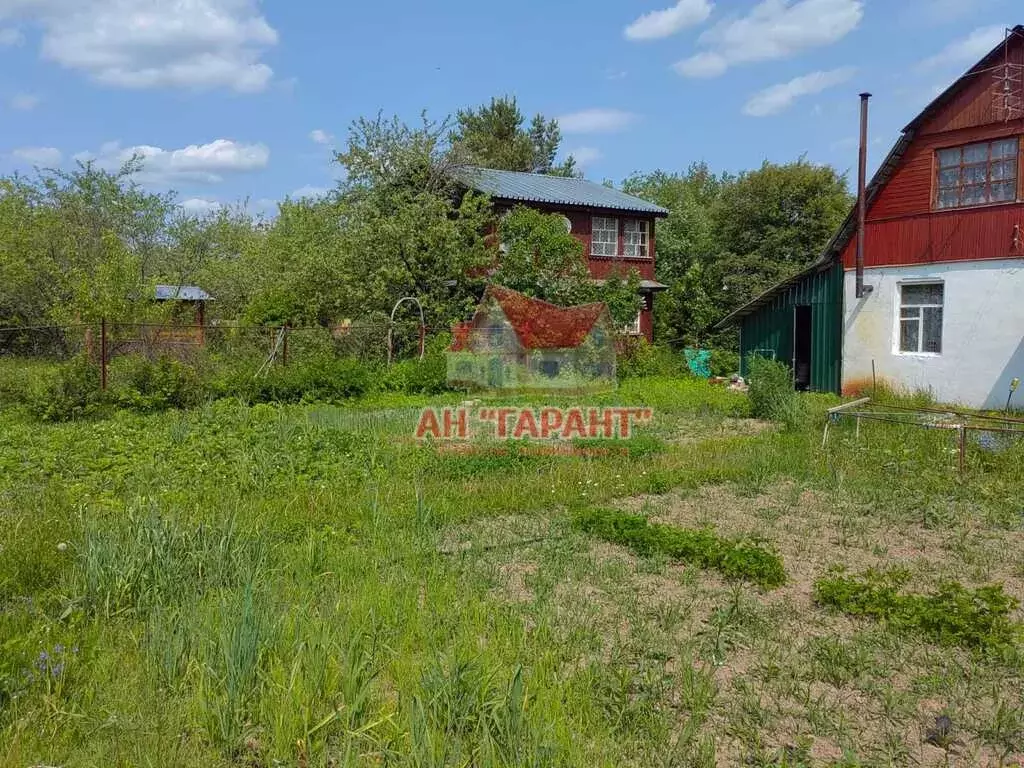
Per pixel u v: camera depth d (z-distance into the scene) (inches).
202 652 165.3
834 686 173.9
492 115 1877.5
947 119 669.9
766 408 619.2
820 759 145.3
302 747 140.3
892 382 719.1
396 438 478.6
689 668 169.8
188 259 1289.4
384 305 928.9
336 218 1044.5
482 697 151.1
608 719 153.2
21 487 333.4
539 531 297.0
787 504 343.9
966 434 448.5
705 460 429.7
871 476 388.8
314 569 234.4
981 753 148.8
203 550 218.5
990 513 318.3
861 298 742.5
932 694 169.8
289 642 171.8
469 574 239.5
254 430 447.5
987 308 647.8
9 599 203.8
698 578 244.8
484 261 958.4
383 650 178.2
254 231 1572.3
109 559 208.1
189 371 644.1
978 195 655.1
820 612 216.7
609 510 306.3
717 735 153.2
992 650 186.4
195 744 143.6
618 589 233.0
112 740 142.2
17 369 698.2
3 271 914.7
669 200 1753.2
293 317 968.9
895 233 713.0
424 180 1013.8
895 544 285.7
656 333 1277.1
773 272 1229.7
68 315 847.1
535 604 213.0
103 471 359.9
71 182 1065.5
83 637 178.1
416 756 133.3
